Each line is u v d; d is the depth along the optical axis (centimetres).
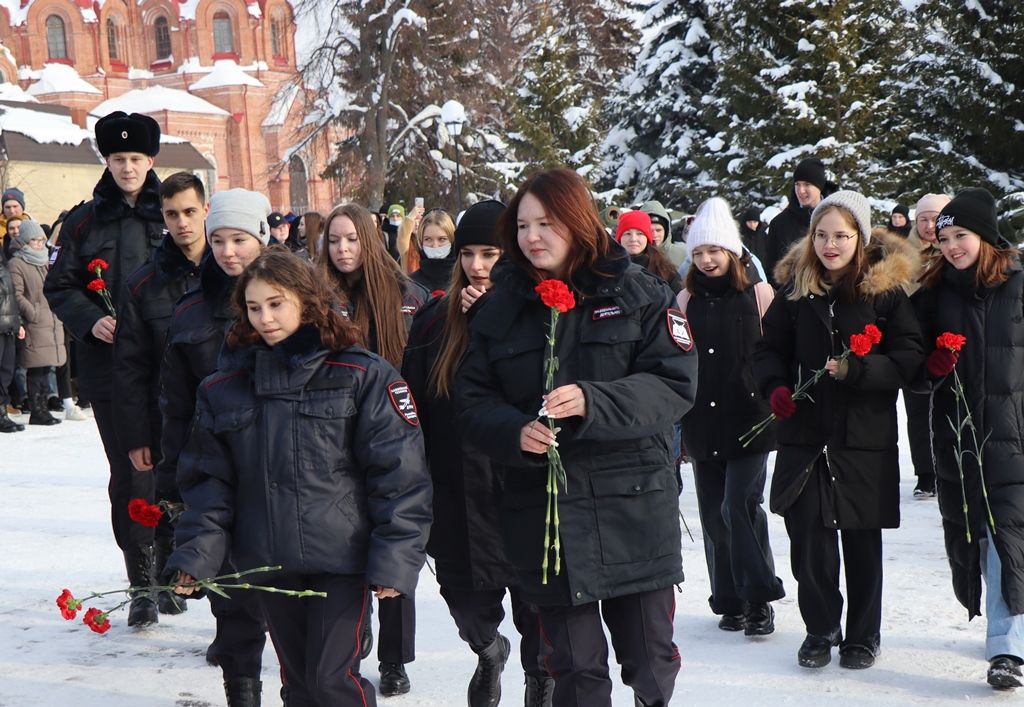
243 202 438
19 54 7369
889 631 515
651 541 327
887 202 2550
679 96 3062
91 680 483
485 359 341
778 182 2616
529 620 404
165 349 459
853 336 426
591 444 326
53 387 1371
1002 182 2589
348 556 343
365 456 347
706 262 516
